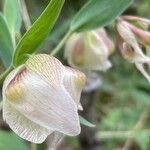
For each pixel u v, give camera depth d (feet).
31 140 0.44
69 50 0.70
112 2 0.57
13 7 0.58
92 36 0.69
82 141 0.91
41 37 0.46
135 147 1.11
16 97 0.44
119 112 1.08
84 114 0.88
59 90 0.43
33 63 0.45
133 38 0.58
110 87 1.02
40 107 0.43
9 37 0.55
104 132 1.00
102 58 0.69
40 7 0.93
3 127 0.79
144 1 1.04
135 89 1.02
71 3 0.94
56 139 0.45
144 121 1.04
